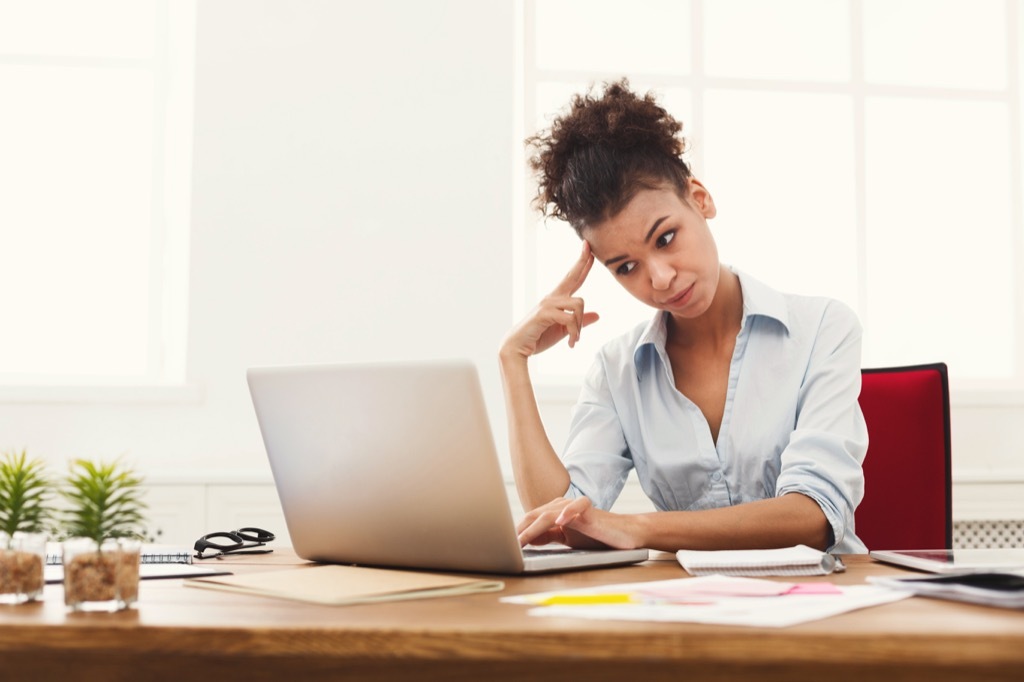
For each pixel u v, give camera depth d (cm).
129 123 279
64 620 70
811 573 99
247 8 265
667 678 63
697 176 291
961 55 302
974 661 62
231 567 114
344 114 266
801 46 296
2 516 82
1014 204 301
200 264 260
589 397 172
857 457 142
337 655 66
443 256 266
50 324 273
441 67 269
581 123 145
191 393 256
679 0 293
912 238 298
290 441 112
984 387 295
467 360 93
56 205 275
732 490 158
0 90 274
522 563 99
